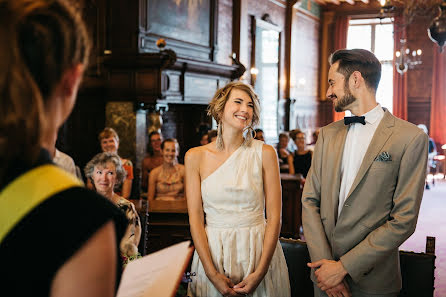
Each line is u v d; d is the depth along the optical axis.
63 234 0.65
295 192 6.64
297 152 7.79
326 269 2.13
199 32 9.76
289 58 14.30
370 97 2.26
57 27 0.68
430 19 15.41
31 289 0.64
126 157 7.57
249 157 2.28
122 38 7.74
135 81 7.46
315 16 16.50
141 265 1.04
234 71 10.05
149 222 3.96
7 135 0.64
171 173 5.04
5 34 0.63
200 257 2.21
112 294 0.70
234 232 2.22
